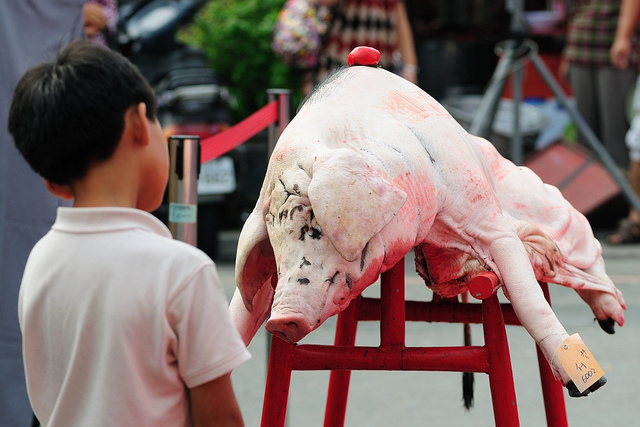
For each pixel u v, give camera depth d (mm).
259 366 6727
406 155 3184
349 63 3572
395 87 3461
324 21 7629
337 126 3197
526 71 14125
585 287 3730
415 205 3158
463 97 13367
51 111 2432
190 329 2354
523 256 3357
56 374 2438
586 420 5523
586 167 10844
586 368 3168
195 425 2453
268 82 12461
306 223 2994
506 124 12312
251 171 11406
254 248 3250
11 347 4605
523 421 5516
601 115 11805
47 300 2434
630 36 10781
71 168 2486
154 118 2580
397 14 8234
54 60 2521
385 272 3379
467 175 3367
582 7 11797
